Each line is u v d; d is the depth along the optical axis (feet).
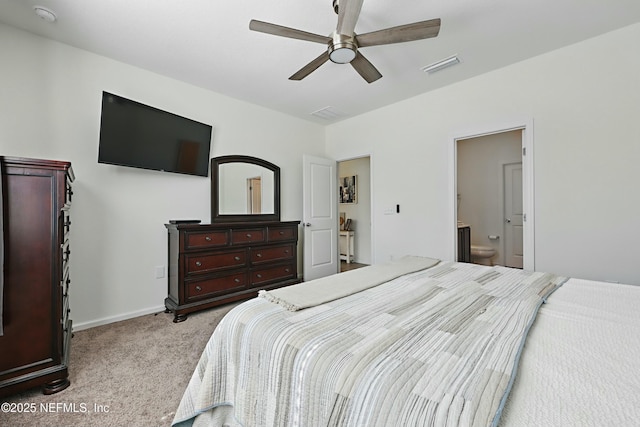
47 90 7.56
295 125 14.06
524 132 9.03
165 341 7.30
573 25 7.20
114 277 8.67
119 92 8.72
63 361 5.40
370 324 3.45
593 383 2.26
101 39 7.61
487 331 3.18
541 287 4.92
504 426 1.84
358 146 13.93
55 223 5.26
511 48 8.20
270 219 12.78
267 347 3.20
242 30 7.23
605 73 7.63
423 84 10.51
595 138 7.80
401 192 12.20
